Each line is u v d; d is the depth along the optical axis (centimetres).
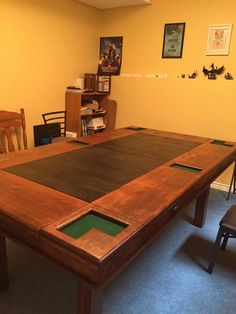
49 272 175
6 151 296
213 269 187
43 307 149
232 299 162
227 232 168
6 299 153
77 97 348
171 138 256
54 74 338
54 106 348
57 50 333
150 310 151
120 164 170
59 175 146
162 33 339
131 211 110
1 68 279
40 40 310
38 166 158
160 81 353
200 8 310
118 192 128
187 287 170
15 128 305
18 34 286
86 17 362
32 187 129
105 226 100
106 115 395
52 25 320
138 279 174
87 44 375
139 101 375
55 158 175
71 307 150
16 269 177
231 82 306
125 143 227
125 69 378
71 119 360
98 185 135
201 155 200
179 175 154
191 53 325
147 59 358
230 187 310
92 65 391
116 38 376
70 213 106
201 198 231
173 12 327
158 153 200
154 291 165
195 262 193
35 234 96
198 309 153
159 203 118
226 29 299
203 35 314
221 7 298
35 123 328
